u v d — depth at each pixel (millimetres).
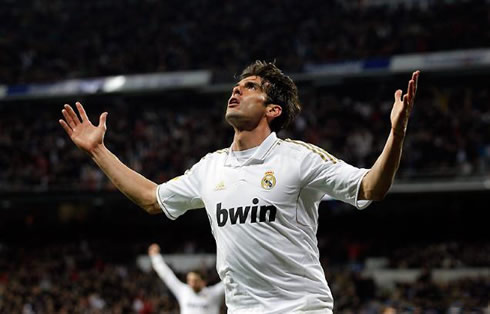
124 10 42094
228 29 38875
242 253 4414
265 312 4359
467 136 29828
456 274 26531
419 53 32625
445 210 30312
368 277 26234
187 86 34312
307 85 34688
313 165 4414
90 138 5023
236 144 4703
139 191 4984
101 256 31609
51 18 42125
